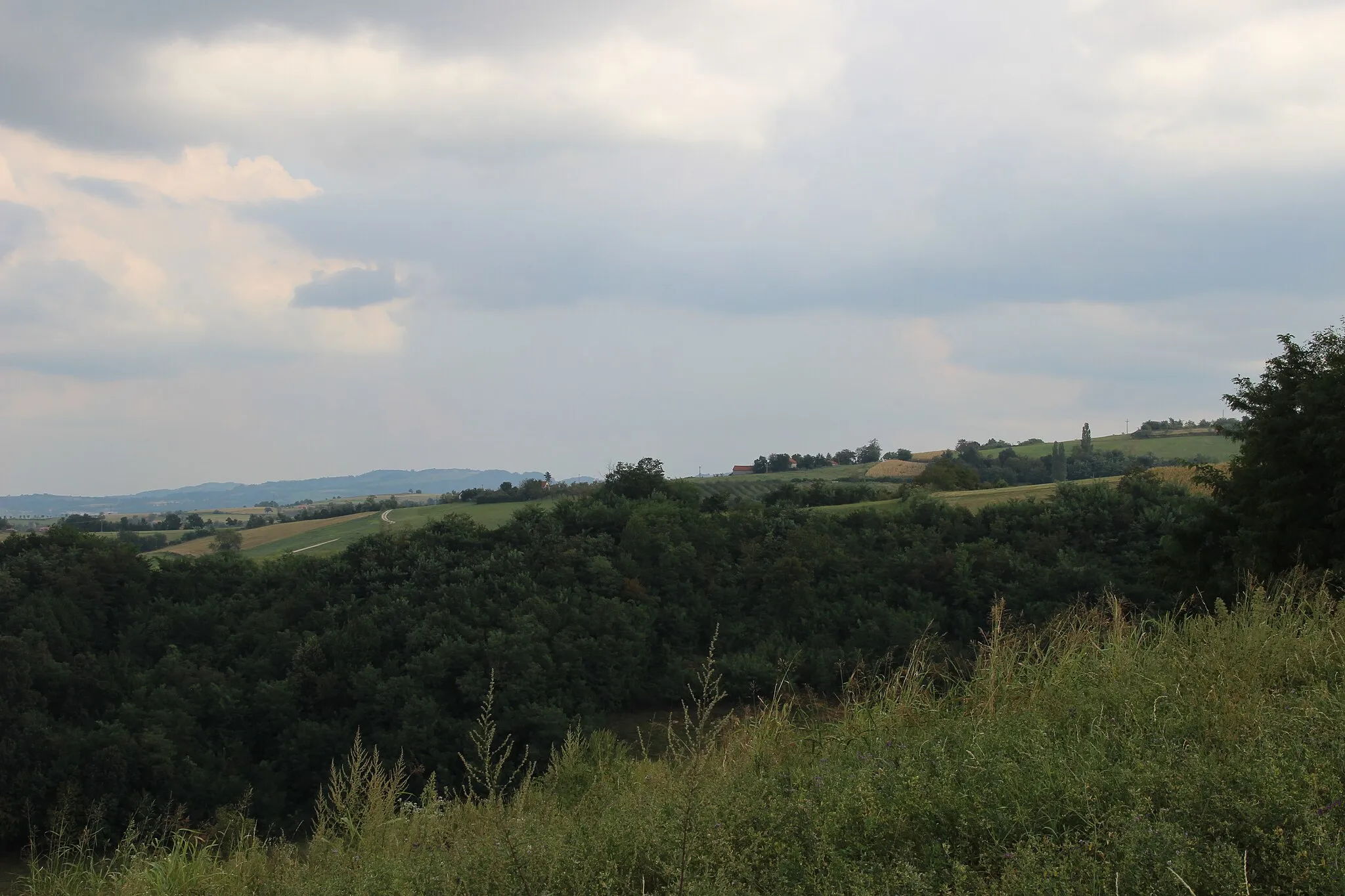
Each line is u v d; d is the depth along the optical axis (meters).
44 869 5.72
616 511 59.31
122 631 45.03
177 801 33.28
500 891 3.63
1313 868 2.74
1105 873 2.85
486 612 46.69
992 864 3.17
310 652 42.25
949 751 4.51
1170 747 3.87
